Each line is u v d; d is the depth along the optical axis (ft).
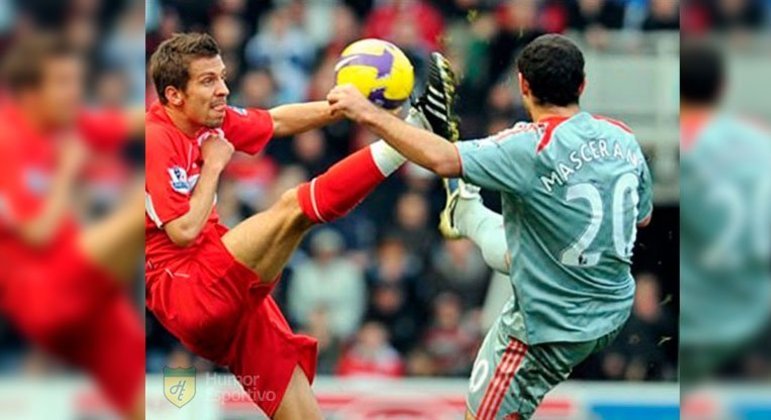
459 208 68.44
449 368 118.62
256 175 123.34
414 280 121.19
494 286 120.88
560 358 63.41
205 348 67.77
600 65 125.90
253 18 130.93
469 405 67.05
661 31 127.34
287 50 129.49
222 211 122.21
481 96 126.31
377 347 118.73
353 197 62.95
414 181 123.65
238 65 129.29
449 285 120.67
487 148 60.64
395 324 119.96
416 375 118.32
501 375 65.36
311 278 120.47
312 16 130.41
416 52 127.75
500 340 65.82
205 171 65.92
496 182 60.59
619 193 61.67
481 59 127.34
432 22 128.98
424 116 65.51
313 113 70.59
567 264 61.93
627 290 63.82
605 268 62.34
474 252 121.70
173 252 65.72
